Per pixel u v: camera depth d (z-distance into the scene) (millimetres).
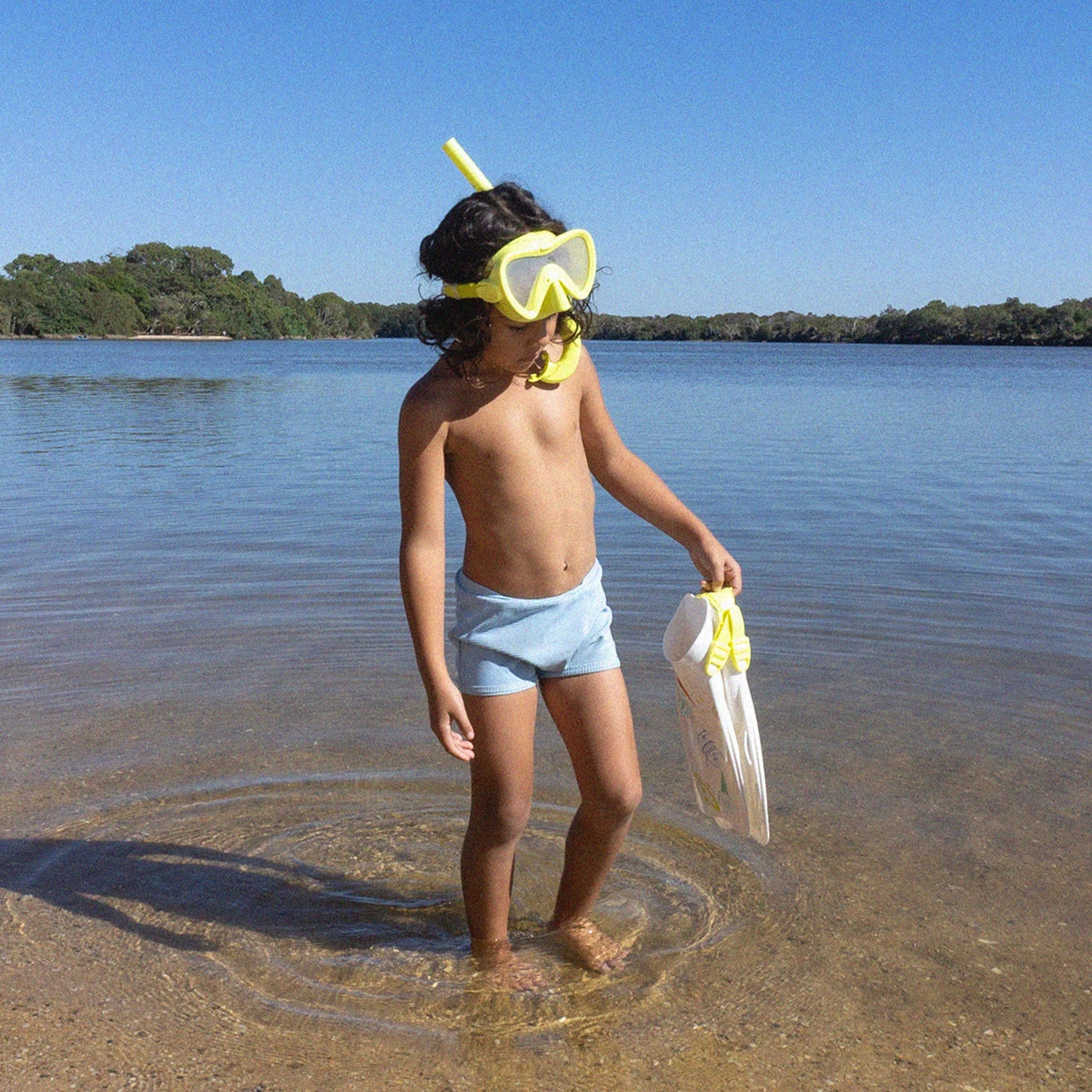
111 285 106938
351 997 2178
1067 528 6754
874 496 8094
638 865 2695
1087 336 91938
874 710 3621
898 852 2730
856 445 12062
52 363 40094
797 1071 1934
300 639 4383
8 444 11875
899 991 2170
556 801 3094
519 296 2064
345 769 3232
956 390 23875
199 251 117875
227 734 3447
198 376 30125
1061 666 4031
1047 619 4641
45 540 6344
